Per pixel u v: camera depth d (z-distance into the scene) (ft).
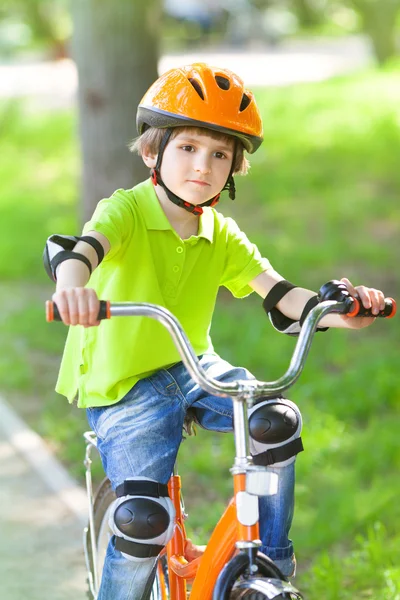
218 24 161.79
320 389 31.12
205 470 25.57
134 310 10.77
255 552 11.01
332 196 60.95
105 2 32.65
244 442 11.01
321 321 13.32
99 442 13.29
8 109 96.27
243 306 41.22
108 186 33.45
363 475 25.34
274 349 34.71
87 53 33.04
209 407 13.05
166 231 13.01
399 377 31.73
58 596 18.80
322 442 26.91
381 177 65.77
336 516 22.36
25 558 20.48
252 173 67.51
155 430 12.67
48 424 28.45
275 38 161.99
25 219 58.54
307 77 114.62
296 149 74.64
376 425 28.14
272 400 12.29
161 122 12.54
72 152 81.30
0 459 26.18
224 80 12.46
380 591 18.72
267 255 46.11
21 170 76.02
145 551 12.12
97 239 12.01
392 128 78.28
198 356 13.46
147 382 12.91
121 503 12.23
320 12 181.57
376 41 117.29
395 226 54.24
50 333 37.99
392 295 42.11
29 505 23.22
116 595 12.41
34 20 155.94
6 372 33.40
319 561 20.03
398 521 22.09
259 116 12.82
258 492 10.84
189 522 22.22
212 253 13.47
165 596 13.92
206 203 13.03
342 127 80.33
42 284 46.60
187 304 13.26
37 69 135.95
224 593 10.92
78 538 21.47
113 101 33.12
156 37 33.37
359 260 47.29
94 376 12.98
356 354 35.35
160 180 12.94
